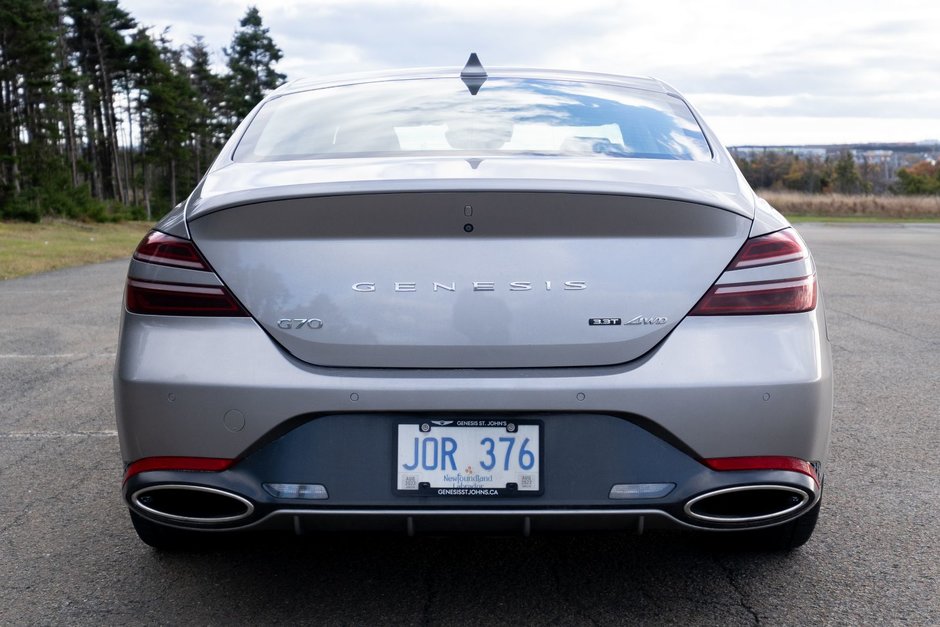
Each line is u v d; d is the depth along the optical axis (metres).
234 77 93.12
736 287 2.10
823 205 47.62
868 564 2.68
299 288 2.08
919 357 6.05
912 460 3.74
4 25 58.34
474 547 2.82
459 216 2.06
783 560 2.71
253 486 2.07
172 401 2.07
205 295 2.10
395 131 2.61
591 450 2.06
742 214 2.14
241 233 2.11
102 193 93.56
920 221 41.03
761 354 2.07
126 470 2.19
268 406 2.04
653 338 2.07
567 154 2.45
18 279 12.83
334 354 2.06
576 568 2.66
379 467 2.07
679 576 2.60
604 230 2.08
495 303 2.05
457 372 2.05
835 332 7.12
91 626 2.29
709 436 2.05
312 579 2.58
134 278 2.18
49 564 2.70
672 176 2.29
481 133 2.58
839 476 3.53
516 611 2.37
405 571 2.64
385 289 2.06
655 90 3.03
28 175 59.19
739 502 2.18
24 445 4.04
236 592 2.50
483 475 2.06
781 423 2.06
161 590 2.52
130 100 91.06
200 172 99.88
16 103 60.72
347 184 2.06
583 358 2.06
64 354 6.31
